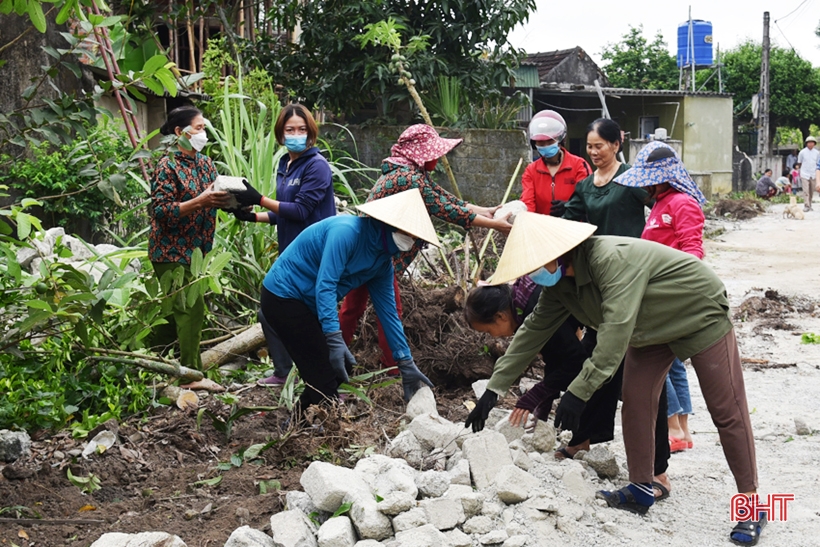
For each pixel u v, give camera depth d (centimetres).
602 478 425
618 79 3709
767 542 362
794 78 3616
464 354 567
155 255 540
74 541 354
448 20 1216
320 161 529
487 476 389
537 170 595
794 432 510
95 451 439
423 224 416
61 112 457
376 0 1127
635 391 377
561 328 404
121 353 511
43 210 832
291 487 403
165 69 459
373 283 470
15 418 464
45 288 436
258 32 1270
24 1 426
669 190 449
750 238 1571
